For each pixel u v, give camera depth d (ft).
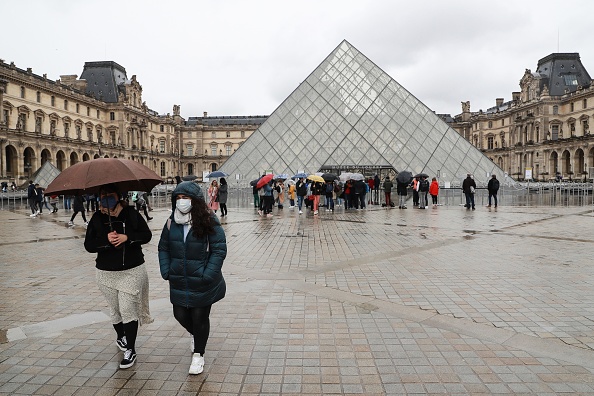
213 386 20.76
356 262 47.88
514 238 64.39
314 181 106.22
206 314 22.36
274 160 171.12
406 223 84.89
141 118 465.88
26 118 312.29
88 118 393.09
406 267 45.27
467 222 85.92
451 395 19.70
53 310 32.37
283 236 68.49
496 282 38.93
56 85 345.92
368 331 27.40
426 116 180.34
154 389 20.54
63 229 82.07
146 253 55.62
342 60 197.36
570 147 366.43
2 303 34.14
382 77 191.11
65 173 23.03
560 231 71.77
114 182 22.16
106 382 21.26
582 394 19.67
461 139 176.24
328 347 25.03
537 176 409.28
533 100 417.69
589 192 224.94
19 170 294.25
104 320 30.17
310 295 35.29
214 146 564.71
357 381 21.07
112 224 22.74
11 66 293.84
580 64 413.18
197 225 21.75
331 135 175.22
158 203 170.50
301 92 188.03
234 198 163.84
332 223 86.48
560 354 23.80
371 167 167.73
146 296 24.30
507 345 25.04
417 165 167.02
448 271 43.29
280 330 27.71
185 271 21.97
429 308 31.81
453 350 24.43
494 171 171.83
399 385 20.63
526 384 20.58
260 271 43.88
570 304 32.50
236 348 25.02
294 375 21.75
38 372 22.36
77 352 24.80
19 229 82.07
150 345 25.73
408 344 25.32
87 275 43.55
